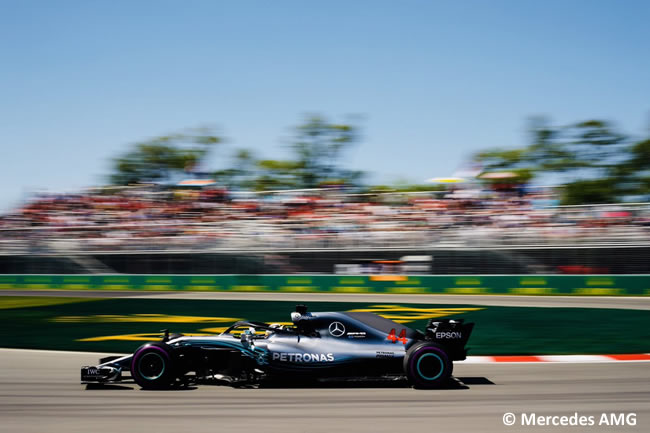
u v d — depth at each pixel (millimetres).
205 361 7613
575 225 22219
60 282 27188
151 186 30906
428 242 23359
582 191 36938
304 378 7305
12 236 28422
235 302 19625
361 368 7305
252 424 5648
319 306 18266
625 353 9953
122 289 26328
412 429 5461
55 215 29875
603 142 36812
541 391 7141
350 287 23688
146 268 26391
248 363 7430
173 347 7477
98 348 10727
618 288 20688
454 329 7484
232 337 7699
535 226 22625
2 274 27922
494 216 23844
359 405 6391
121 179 48875
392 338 7469
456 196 25484
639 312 15656
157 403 6547
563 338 11602
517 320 14375
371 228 24781
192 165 33062
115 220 29016
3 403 6656
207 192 30031
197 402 6578
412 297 21328
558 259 21750
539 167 38125
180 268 26000
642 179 36250
